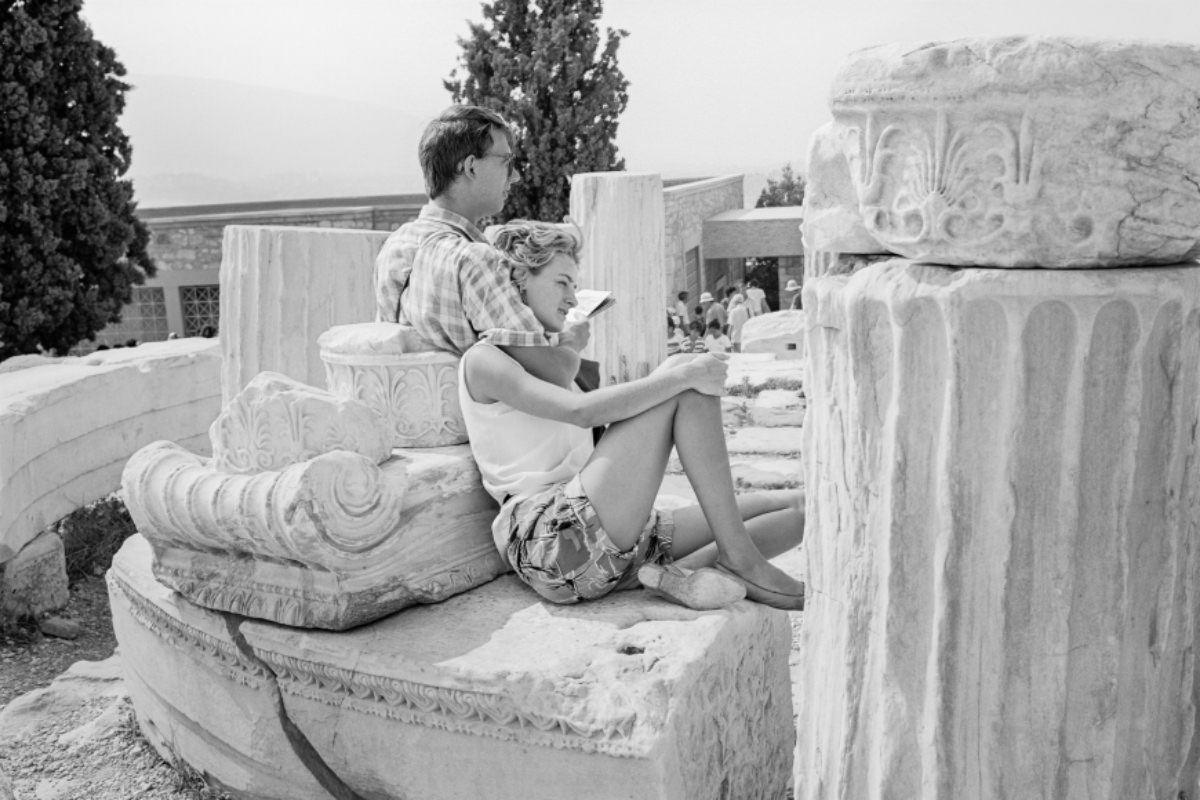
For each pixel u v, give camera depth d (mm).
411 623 3014
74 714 4168
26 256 12164
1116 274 1724
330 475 2850
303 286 5312
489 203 3525
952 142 1714
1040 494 1818
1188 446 1887
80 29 12523
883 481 1921
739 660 2922
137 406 7324
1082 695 1877
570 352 3205
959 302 1761
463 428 3461
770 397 8195
